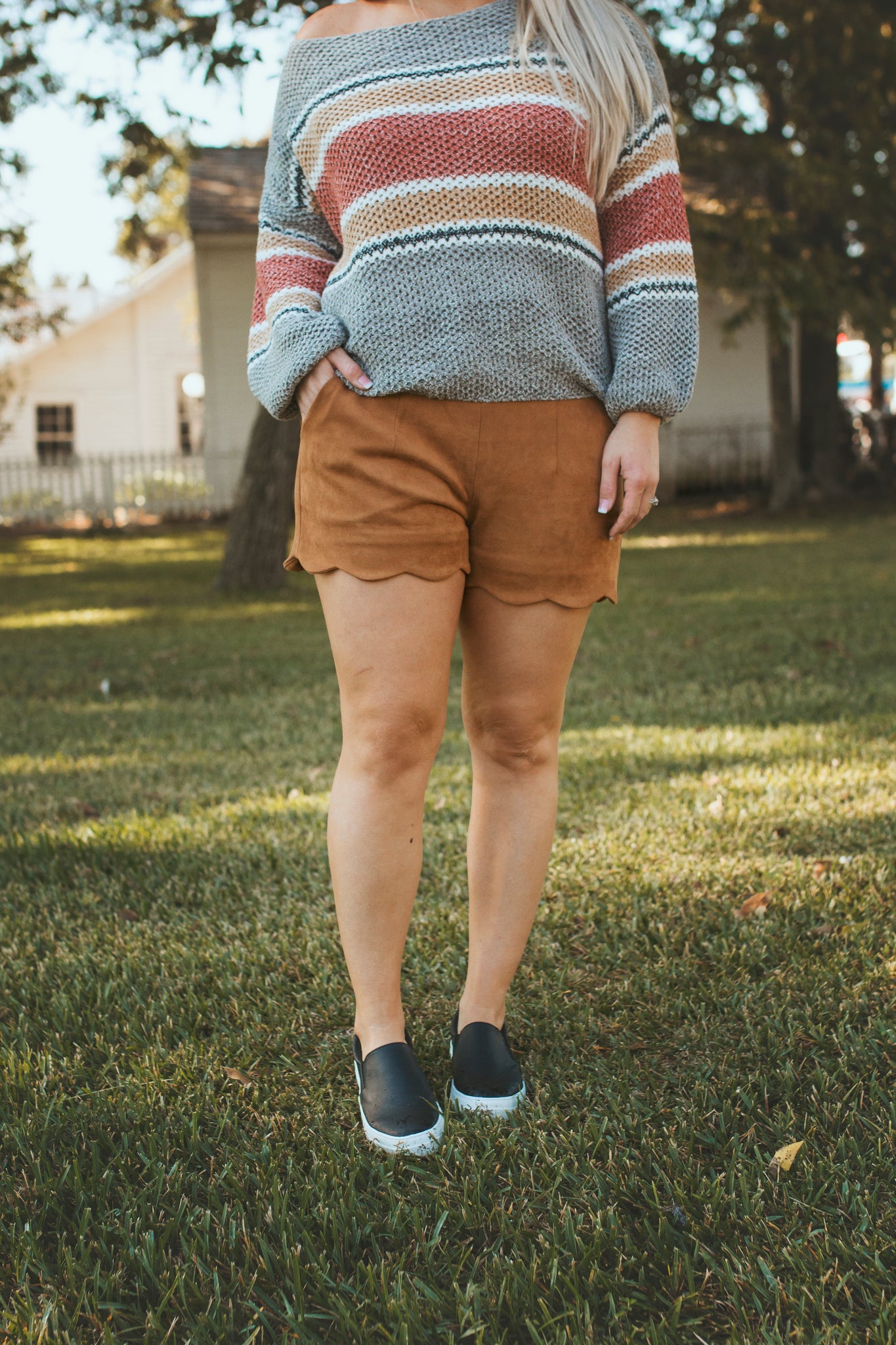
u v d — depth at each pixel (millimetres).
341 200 1553
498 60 1503
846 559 9406
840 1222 1392
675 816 2949
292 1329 1253
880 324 14102
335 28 1627
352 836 1592
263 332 1675
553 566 1582
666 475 17641
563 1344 1205
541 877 1742
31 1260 1359
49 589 9852
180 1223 1426
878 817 2871
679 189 1637
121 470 18188
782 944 2170
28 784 3602
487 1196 1467
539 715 1683
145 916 2498
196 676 5449
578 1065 1794
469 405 1507
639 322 1576
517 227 1485
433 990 2068
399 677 1549
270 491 8969
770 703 4293
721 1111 1632
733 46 12219
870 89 13094
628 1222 1424
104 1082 1783
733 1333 1206
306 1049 1881
